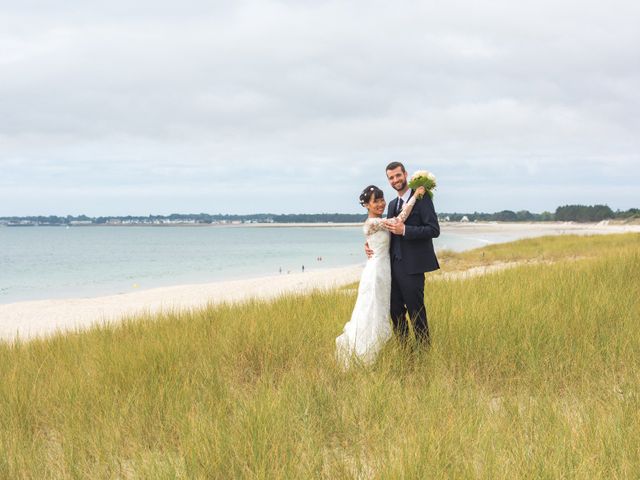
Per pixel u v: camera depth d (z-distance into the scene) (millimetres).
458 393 4008
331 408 3986
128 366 5281
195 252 76438
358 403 4008
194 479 2979
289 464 3014
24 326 15812
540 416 3543
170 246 101062
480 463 2994
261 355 5445
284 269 40688
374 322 5223
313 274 30609
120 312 17891
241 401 4102
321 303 8539
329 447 3578
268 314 7527
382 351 5121
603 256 12469
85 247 100312
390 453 3113
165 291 25078
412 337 5270
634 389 3902
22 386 4934
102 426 3883
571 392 4105
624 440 3037
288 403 3982
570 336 5355
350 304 8008
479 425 3438
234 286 25609
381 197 5488
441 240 80375
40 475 3287
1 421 4281
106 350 6250
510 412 3660
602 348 4969
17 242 130250
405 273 5281
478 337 5324
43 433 4250
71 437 3693
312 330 6297
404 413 3734
